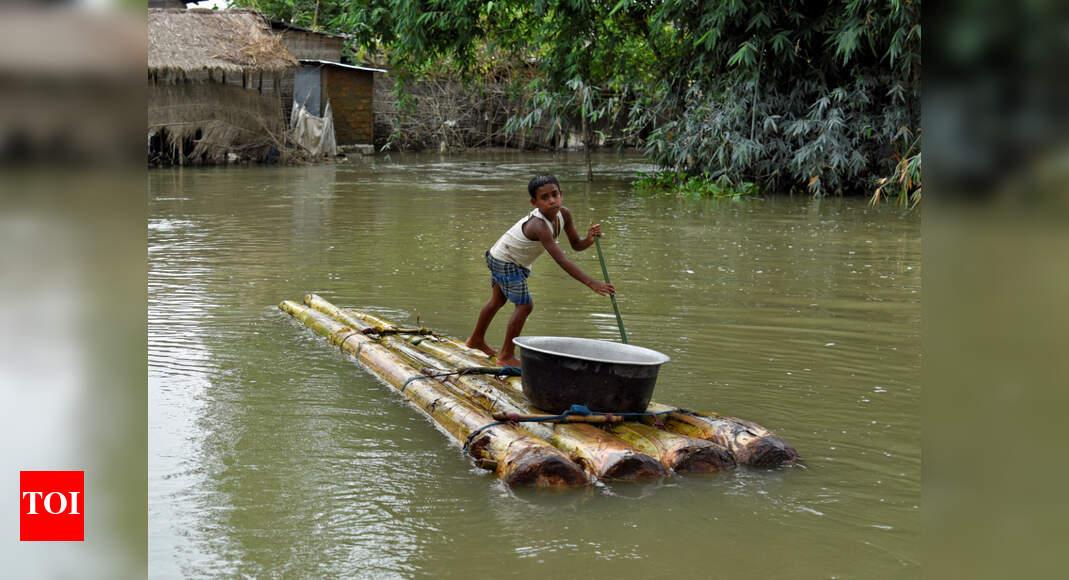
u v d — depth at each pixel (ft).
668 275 24.94
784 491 10.59
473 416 12.19
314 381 14.82
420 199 45.19
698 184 51.11
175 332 17.88
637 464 10.91
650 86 58.03
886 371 15.55
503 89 92.89
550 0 50.85
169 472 10.69
